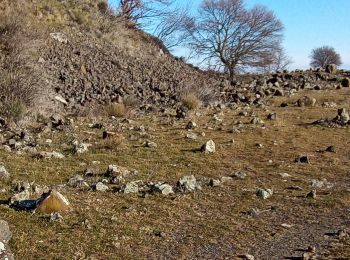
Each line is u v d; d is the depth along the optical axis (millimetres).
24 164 8477
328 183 8297
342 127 13227
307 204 7188
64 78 17609
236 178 8422
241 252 5574
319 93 19812
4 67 14508
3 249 4648
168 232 6027
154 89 19875
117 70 20766
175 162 9305
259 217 6656
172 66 25484
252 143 11156
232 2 35375
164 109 16047
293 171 9008
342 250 5559
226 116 14703
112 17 27766
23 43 17078
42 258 5090
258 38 35906
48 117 13148
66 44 20750
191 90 19125
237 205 7066
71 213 6336
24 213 6176
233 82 25219
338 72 27547
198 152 10094
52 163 8711
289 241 5895
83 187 7422
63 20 23219
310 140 11648
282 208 7012
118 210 6582
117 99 16781
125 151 9891
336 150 10664
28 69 15242
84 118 13648
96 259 5180
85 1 26953
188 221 6406
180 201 7066
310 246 5652
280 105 17031
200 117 14398
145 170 8602
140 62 23453
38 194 6898
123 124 12875
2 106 12109
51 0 24641
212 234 6043
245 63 35625
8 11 19656
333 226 6387
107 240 5645
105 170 8414
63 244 5445
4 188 7125
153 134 11711
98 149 9945
